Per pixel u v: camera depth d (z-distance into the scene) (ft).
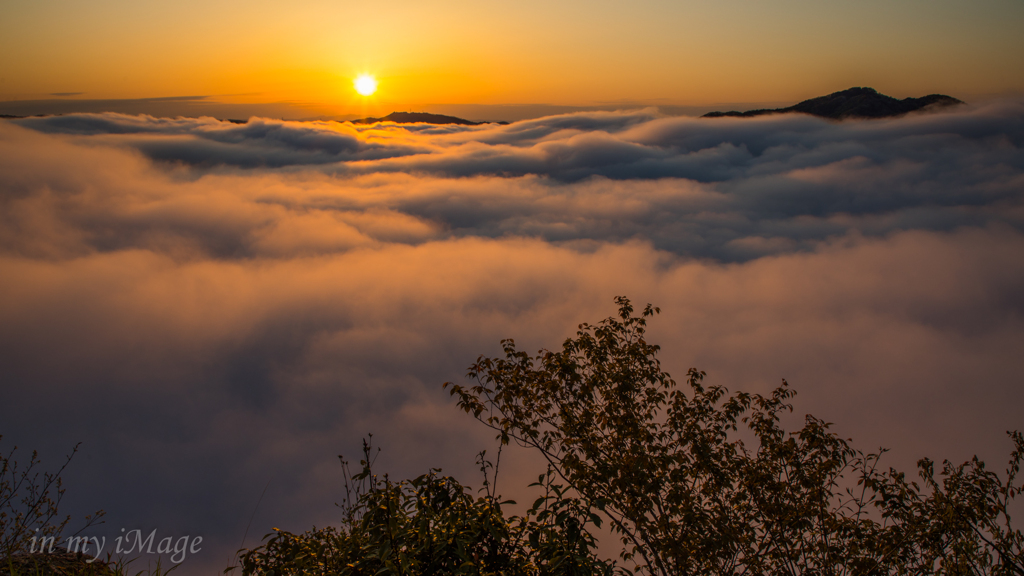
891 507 24.36
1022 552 22.34
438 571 10.86
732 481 25.80
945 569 24.04
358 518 12.57
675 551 22.67
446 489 12.84
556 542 11.52
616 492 24.16
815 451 26.04
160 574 14.61
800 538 25.46
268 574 11.69
